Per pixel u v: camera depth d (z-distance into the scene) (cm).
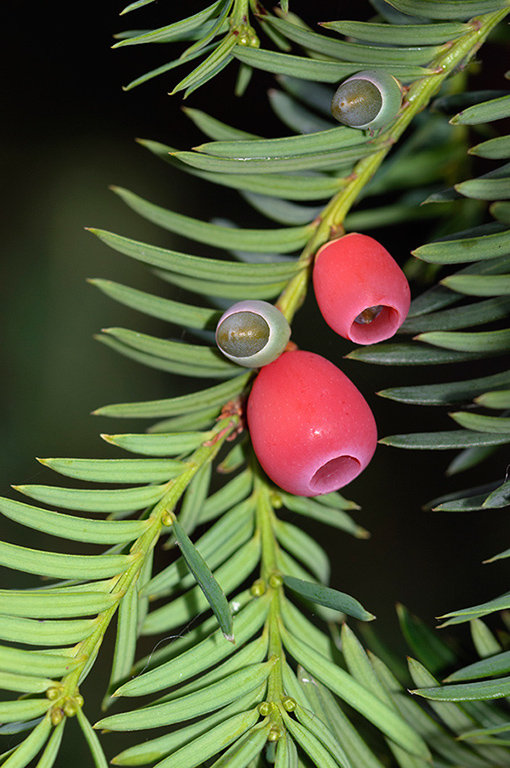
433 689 18
